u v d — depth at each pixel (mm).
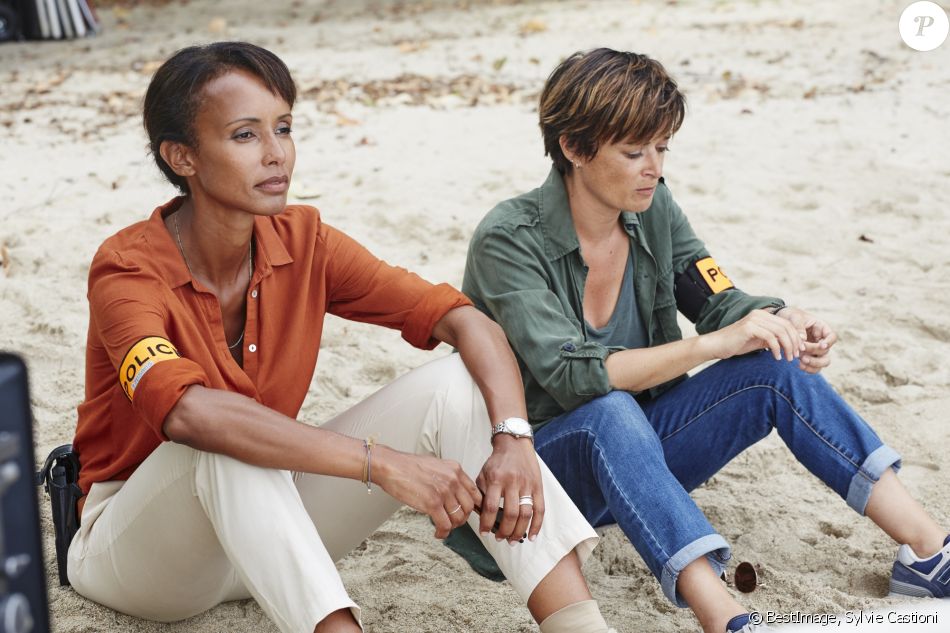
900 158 7133
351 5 13227
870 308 5207
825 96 8492
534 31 11109
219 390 2629
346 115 8406
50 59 10625
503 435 2848
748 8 11531
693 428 3242
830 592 3197
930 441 4145
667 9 11758
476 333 3023
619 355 3084
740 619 2713
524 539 2781
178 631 3104
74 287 5395
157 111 2713
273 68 2730
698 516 2816
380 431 2967
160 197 6547
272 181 2744
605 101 2959
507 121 8180
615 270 3320
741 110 8258
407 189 6695
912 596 3143
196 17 12789
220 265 2859
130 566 2863
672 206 3395
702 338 3066
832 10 11219
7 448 1431
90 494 3029
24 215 6246
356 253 3104
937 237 5992
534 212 3244
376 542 3650
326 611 2482
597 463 2949
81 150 7535
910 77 8867
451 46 10656
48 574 3334
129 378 2629
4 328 5016
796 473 4027
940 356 4742
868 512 3143
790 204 6484
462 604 3279
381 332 5086
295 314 2947
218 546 2801
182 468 2658
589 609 2738
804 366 3154
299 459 2596
